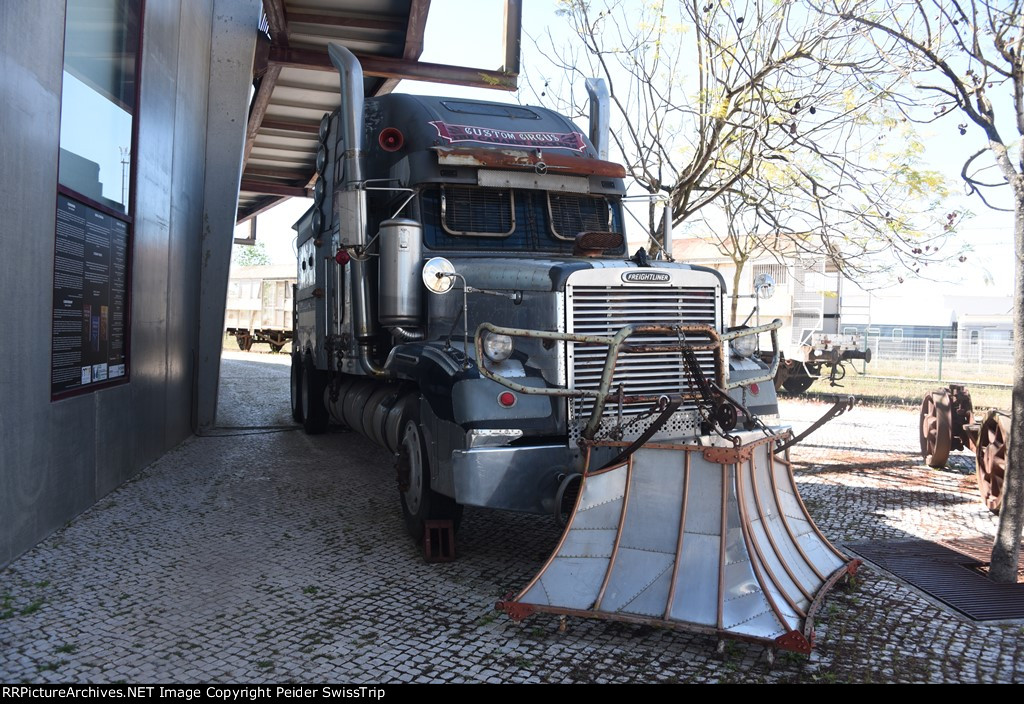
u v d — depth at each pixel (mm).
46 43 5320
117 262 7160
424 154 6289
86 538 5699
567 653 3930
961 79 5234
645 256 5355
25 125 5023
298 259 11805
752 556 4082
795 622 3855
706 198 9891
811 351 17828
